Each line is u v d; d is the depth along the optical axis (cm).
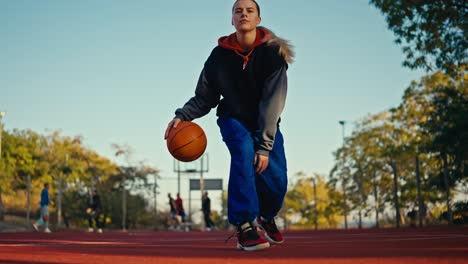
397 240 586
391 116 4112
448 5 2067
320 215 6159
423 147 2428
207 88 418
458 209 2059
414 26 2109
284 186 418
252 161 393
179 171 3694
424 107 3819
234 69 405
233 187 392
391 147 3906
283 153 411
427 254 317
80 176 4759
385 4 2103
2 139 4434
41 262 311
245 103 409
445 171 2119
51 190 4566
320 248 414
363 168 4294
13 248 511
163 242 747
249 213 390
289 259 303
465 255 302
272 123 388
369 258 296
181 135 397
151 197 4200
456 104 2377
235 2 401
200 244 622
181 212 3150
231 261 297
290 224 6438
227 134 400
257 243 394
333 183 4603
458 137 2192
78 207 4212
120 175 4419
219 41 414
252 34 400
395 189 2167
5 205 4131
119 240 909
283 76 400
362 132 4459
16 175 4453
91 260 325
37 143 4750
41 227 2567
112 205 4125
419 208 2022
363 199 4191
